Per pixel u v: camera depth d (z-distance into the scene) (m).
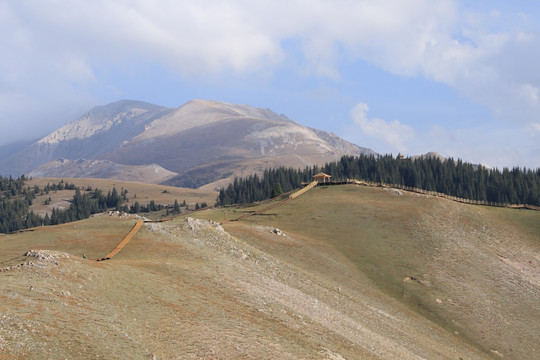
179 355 33.62
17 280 37.69
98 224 75.75
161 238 69.00
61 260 44.75
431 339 69.19
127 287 43.69
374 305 75.56
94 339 31.52
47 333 30.14
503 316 82.69
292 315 50.84
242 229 93.69
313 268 84.50
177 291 46.50
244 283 56.25
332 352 43.50
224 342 37.47
